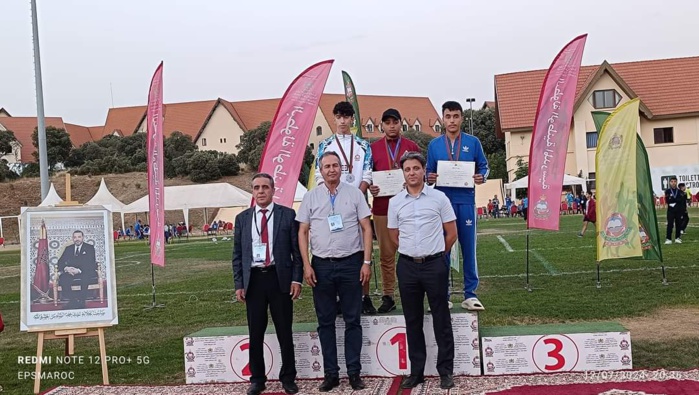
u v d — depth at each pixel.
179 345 9.12
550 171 10.39
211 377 7.27
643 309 9.61
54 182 62.53
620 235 11.19
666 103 47.59
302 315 11.05
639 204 11.45
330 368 6.78
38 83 18.11
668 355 7.26
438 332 6.62
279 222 6.80
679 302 9.97
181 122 88.50
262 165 9.12
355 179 7.44
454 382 6.68
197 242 37.62
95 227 7.77
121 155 73.69
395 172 7.53
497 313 9.79
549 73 10.30
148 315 11.68
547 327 7.30
